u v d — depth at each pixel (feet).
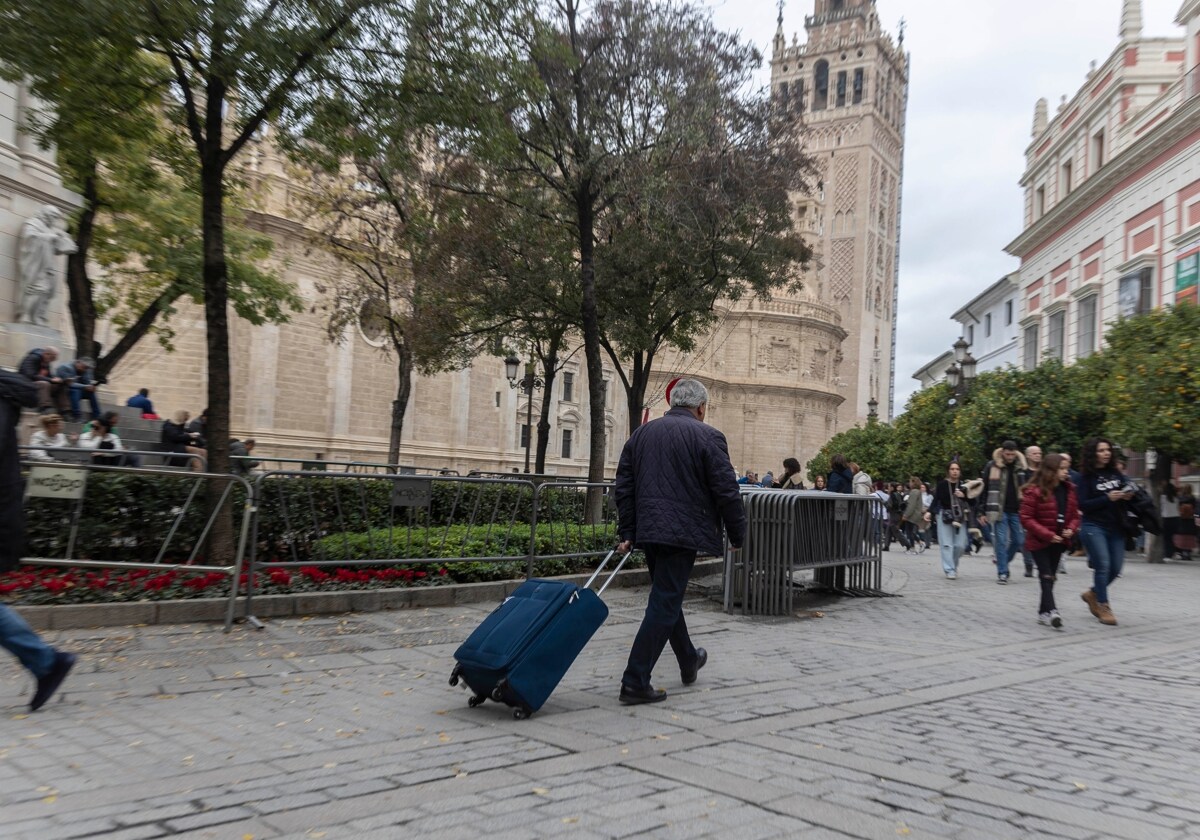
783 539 31.04
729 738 15.02
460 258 58.70
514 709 16.29
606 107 50.16
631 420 64.90
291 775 12.70
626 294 59.11
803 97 59.06
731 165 54.44
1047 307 117.91
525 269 57.47
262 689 18.10
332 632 24.58
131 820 10.80
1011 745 15.06
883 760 13.93
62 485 25.34
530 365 84.79
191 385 114.93
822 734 15.43
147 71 31.71
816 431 274.36
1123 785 13.03
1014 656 23.85
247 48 28.35
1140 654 24.59
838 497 35.12
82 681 18.07
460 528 32.53
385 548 30.07
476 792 12.10
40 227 51.08
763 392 264.52
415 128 34.73
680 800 11.87
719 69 53.21
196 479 26.81
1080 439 86.38
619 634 26.08
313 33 29.58
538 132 49.26
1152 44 99.35
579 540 37.24
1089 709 17.89
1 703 16.24
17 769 12.64
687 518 17.76
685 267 58.95
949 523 47.67
